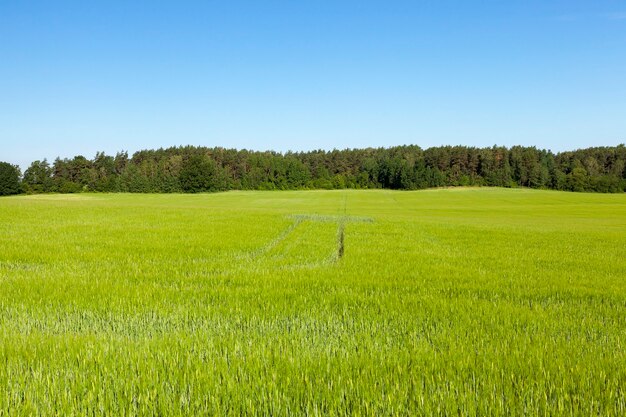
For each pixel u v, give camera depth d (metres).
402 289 10.08
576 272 13.50
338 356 5.04
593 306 8.60
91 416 3.59
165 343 5.36
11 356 4.89
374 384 4.09
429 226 33.38
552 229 35.06
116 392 3.94
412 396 3.90
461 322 6.94
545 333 6.42
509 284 11.12
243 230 26.16
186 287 9.85
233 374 4.36
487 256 17.39
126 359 4.75
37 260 14.42
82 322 6.75
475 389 4.07
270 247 19.45
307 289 9.86
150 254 16.31
